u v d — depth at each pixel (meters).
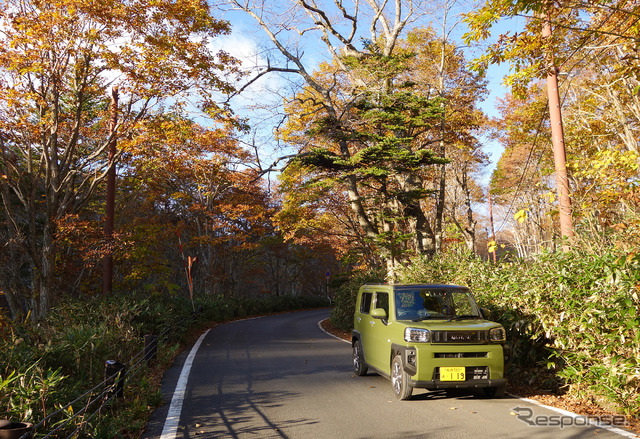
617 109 18.66
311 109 24.86
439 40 23.25
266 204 31.80
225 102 17.70
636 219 7.05
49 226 17.16
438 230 22.03
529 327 8.12
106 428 5.77
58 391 6.04
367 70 21.31
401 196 21.23
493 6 7.84
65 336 8.51
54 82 15.77
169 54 15.72
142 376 9.12
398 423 6.16
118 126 17.02
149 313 14.37
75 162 21.78
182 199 28.62
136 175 23.86
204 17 15.71
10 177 17.28
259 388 8.65
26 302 24.19
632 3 8.71
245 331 21.58
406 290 8.57
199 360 12.20
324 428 6.04
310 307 55.50
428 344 7.19
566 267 7.75
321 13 22.95
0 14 14.70
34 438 4.94
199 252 34.28
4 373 6.29
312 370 10.58
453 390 8.13
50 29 14.78
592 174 11.39
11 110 16.00
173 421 6.54
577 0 8.23
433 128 24.56
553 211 10.25
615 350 6.75
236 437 5.79
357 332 9.98
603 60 16.12
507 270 9.61
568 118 21.14
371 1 25.08
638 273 6.20
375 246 23.53
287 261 51.28
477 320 7.91
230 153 25.38
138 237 24.38
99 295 16.34
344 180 21.56
